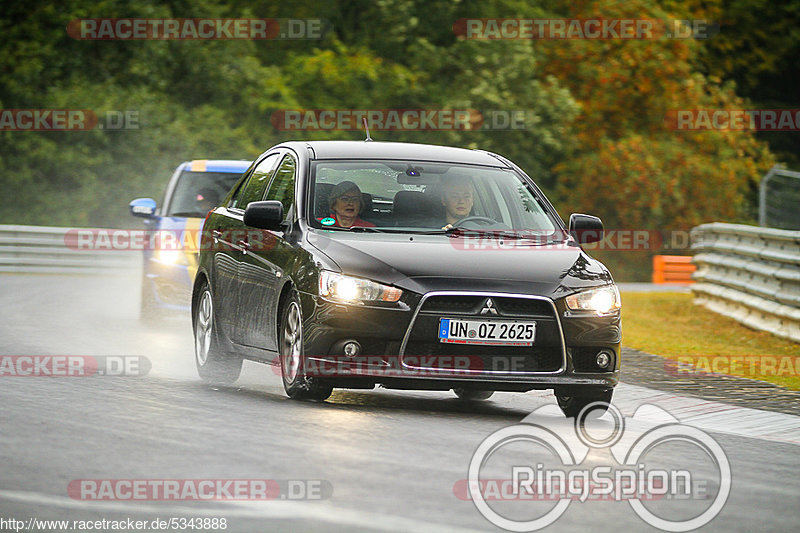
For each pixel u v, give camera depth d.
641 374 36.88
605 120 140.88
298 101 119.88
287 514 17.05
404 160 30.73
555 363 26.62
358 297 26.08
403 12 127.44
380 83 121.94
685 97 139.62
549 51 139.00
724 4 157.00
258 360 29.66
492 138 125.62
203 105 116.12
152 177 110.12
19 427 22.92
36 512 16.97
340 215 28.89
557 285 26.75
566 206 131.12
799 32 156.88
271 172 32.06
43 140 108.00
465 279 26.30
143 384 29.89
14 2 110.50
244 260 30.55
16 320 47.09
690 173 133.25
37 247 85.19
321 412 25.80
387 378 25.94
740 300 55.38
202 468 19.72
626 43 139.25
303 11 126.69
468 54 126.50
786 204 101.06
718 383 35.19
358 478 19.33
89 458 20.31
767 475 21.48
